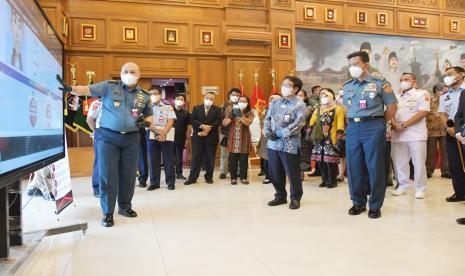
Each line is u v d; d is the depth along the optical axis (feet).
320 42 28.27
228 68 25.86
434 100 19.63
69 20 22.88
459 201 12.76
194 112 17.95
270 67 26.84
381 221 10.08
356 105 10.88
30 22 6.53
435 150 19.24
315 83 28.09
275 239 8.52
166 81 26.09
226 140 18.98
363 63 10.70
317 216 10.75
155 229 9.56
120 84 10.50
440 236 8.60
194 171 17.61
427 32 31.32
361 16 29.30
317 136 16.05
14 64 5.50
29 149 6.25
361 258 7.18
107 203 10.03
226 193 14.90
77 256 7.54
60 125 9.27
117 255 7.57
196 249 7.88
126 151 10.73
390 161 16.29
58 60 9.37
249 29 26.35
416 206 12.04
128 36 23.91
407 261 6.98
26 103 6.12
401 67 30.60
